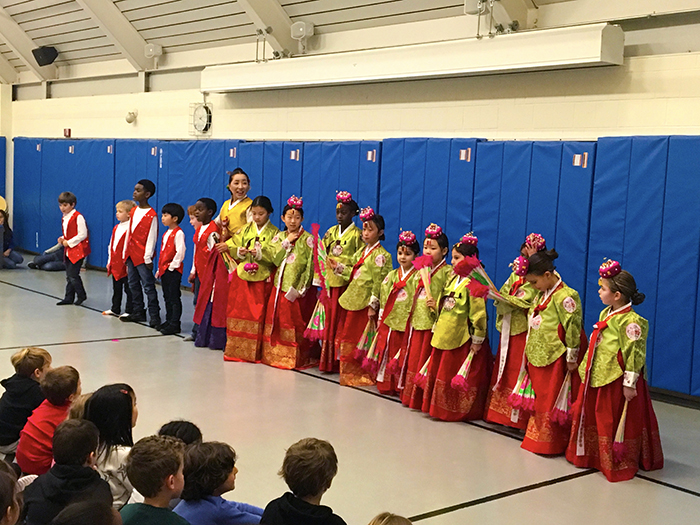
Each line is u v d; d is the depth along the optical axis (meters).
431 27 7.31
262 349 6.38
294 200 6.21
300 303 6.25
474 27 6.89
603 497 3.81
